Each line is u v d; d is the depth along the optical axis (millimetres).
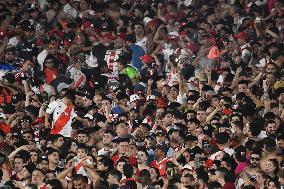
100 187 62219
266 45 82812
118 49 83625
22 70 79188
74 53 84000
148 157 65438
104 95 73812
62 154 66688
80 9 90562
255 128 68125
